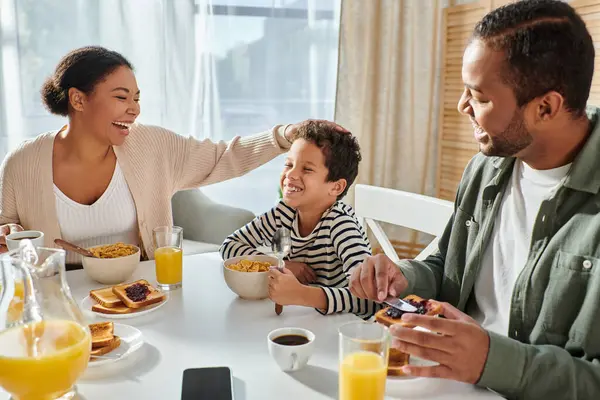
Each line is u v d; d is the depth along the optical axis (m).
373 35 2.85
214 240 2.47
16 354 0.79
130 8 2.66
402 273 1.22
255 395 0.85
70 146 1.60
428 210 1.54
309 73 2.95
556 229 1.01
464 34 2.59
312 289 1.16
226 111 2.89
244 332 1.07
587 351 0.92
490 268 1.17
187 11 2.72
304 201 1.40
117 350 0.97
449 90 2.74
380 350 0.80
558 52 0.90
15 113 2.62
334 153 1.38
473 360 0.86
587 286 0.94
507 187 1.17
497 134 0.98
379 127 2.95
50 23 2.59
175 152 1.79
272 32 2.87
